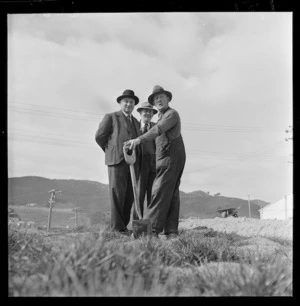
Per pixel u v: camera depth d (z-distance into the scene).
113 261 5.30
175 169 7.00
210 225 6.80
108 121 6.87
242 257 6.02
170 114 6.91
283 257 6.05
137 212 7.07
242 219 6.72
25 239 6.12
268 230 6.55
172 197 7.02
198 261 5.99
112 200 6.85
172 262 5.97
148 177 7.12
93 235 6.27
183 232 6.82
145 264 5.43
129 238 6.66
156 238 6.62
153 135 6.97
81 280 5.11
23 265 5.57
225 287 5.16
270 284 5.22
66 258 5.29
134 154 7.00
